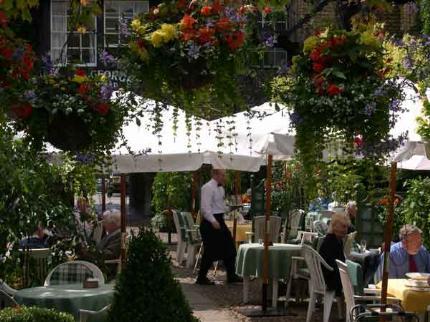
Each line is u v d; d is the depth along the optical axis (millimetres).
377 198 8859
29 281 9867
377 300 8672
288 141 9812
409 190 11117
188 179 20297
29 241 10445
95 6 6621
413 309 8164
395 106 5742
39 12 22766
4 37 5219
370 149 5879
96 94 5578
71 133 5645
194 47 5246
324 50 5703
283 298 12758
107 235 11125
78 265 9273
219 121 6711
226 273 14883
